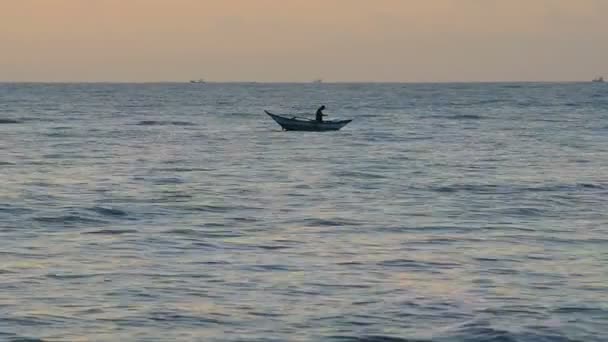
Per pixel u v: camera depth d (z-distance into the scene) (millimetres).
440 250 76625
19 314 56500
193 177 131000
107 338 52469
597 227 88875
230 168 144125
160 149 180375
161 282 64625
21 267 68750
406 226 88812
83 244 78500
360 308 58281
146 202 104375
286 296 61062
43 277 65688
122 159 157875
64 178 128125
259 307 58469
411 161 156750
